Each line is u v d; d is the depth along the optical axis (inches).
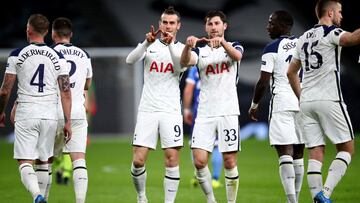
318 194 682.2
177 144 754.2
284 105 762.8
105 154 1589.6
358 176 1151.0
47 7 2247.8
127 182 1102.4
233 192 748.6
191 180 1112.8
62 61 718.5
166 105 755.4
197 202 875.4
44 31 722.2
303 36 711.7
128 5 2271.2
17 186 1047.6
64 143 764.6
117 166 1348.4
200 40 717.9
